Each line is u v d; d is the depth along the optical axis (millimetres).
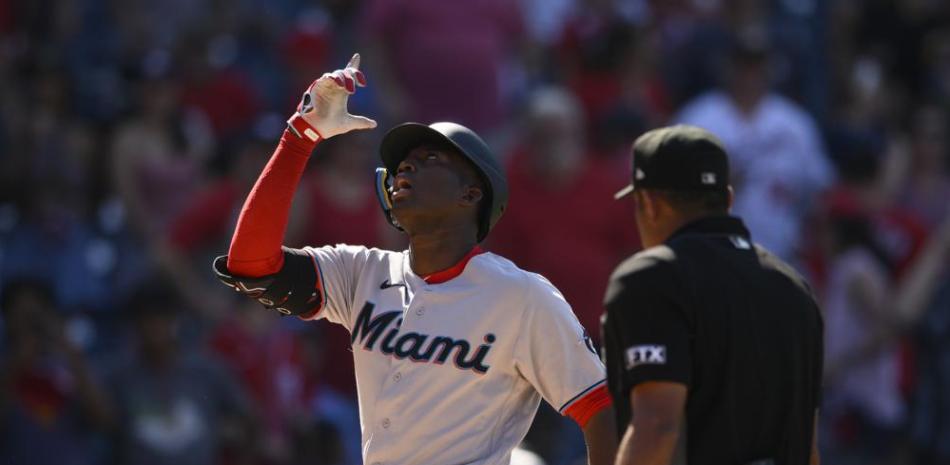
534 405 14500
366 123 14109
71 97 35156
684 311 13812
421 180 14172
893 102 44031
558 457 27266
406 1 34938
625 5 40781
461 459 13930
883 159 38312
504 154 34125
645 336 13727
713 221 14547
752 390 13938
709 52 39562
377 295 14461
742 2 41312
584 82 35625
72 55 38531
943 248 32750
